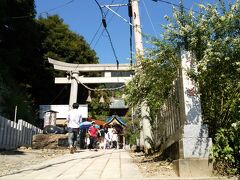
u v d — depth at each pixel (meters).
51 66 18.58
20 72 16.28
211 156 3.40
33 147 9.50
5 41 14.87
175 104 4.24
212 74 3.65
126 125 17.59
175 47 4.08
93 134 11.35
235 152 3.47
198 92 3.65
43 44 19.08
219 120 3.71
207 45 3.56
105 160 5.45
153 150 6.25
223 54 3.58
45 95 19.64
